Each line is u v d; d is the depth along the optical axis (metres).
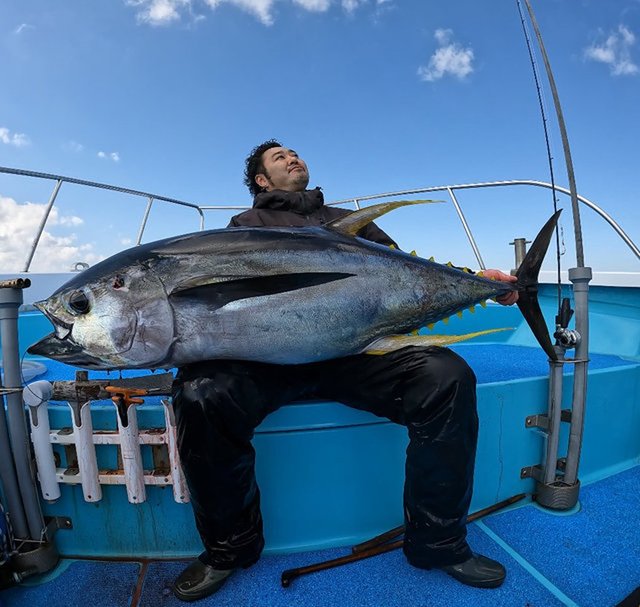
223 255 1.32
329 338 1.38
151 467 1.53
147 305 1.27
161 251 1.33
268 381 1.37
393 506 1.68
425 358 1.35
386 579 1.42
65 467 1.53
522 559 1.50
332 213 2.14
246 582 1.42
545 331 1.77
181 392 1.25
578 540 1.60
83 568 1.52
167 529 1.56
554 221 1.73
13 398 1.39
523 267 1.79
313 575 1.44
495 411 1.77
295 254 1.37
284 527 1.60
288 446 1.57
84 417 1.44
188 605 1.33
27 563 1.43
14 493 1.43
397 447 1.65
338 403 1.57
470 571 1.37
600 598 1.33
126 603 1.35
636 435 2.18
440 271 1.59
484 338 3.84
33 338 3.35
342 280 1.40
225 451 1.26
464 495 1.35
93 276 1.29
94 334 1.28
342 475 1.62
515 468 1.84
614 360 2.78
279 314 1.32
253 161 2.47
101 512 1.56
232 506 1.33
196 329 1.28
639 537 1.61
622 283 3.08
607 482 2.01
